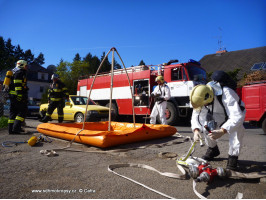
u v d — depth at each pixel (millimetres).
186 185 2586
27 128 7809
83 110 9219
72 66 39375
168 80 10086
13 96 6188
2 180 2680
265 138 6285
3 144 4805
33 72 46656
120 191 2373
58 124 5922
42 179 2730
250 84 7977
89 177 2811
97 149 4434
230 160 2977
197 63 10367
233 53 27250
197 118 3064
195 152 4266
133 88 11312
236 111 2707
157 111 7113
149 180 2736
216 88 2871
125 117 13172
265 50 24938
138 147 4555
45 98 26828
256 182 2715
